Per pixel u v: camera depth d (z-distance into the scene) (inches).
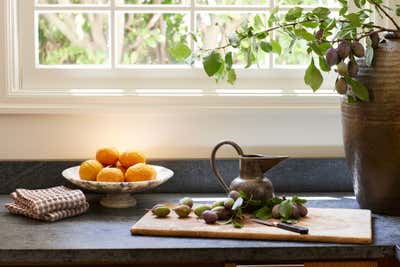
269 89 95.4
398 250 66.8
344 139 81.1
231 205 75.0
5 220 77.5
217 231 70.5
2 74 91.1
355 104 77.7
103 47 135.0
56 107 91.3
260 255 67.5
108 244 68.3
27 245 67.8
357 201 83.0
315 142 94.3
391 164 76.8
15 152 92.8
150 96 92.0
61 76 94.2
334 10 96.0
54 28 127.0
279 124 93.9
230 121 93.6
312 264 69.7
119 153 88.1
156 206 77.1
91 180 83.1
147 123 93.4
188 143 93.7
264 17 97.0
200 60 96.0
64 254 66.8
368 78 76.4
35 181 90.8
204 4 98.5
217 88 95.2
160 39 130.7
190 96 92.3
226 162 91.4
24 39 93.7
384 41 77.4
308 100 93.0
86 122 93.1
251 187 78.2
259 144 94.0
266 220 75.2
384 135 76.0
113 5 94.0
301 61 104.0
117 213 81.0
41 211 76.5
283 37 96.3
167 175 85.0
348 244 68.3
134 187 80.9
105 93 92.4
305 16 79.7
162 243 68.6
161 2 126.0
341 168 92.4
